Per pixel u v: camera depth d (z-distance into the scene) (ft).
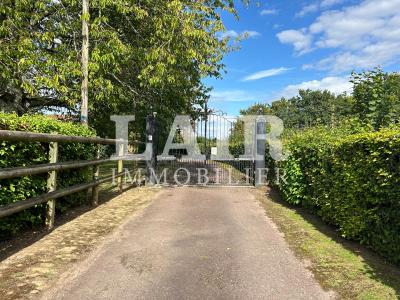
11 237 17.89
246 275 14.23
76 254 16.08
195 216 24.58
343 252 17.06
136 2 35.55
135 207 27.27
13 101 39.45
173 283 13.34
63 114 43.57
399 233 14.66
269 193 35.86
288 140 30.50
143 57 36.86
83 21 32.17
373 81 26.96
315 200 24.06
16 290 12.34
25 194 17.71
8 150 16.26
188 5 34.94
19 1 31.91
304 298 12.34
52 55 35.29
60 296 12.09
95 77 35.53
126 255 16.24
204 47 35.55
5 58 31.30
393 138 14.71
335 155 20.04
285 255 16.61
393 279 13.89
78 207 26.30
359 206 17.46
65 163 20.95
